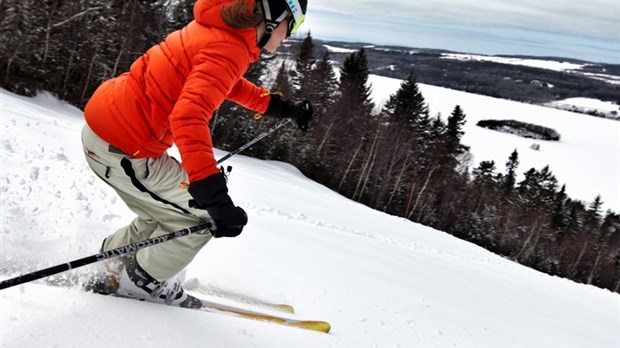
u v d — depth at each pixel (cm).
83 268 229
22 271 230
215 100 179
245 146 243
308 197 1338
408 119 5122
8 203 300
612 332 512
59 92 2898
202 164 170
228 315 223
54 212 308
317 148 4044
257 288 308
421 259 650
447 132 5194
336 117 4231
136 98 195
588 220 6178
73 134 943
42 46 2778
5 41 2525
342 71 4684
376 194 4250
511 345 338
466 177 5447
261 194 1052
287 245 441
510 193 5634
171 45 196
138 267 219
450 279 543
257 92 264
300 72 4394
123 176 205
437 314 357
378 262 496
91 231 292
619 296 1090
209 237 224
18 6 2555
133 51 3216
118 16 3206
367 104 4716
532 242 4906
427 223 4422
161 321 192
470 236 4681
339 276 380
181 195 215
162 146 204
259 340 204
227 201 174
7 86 2506
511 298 539
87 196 371
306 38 4397
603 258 5253
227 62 184
